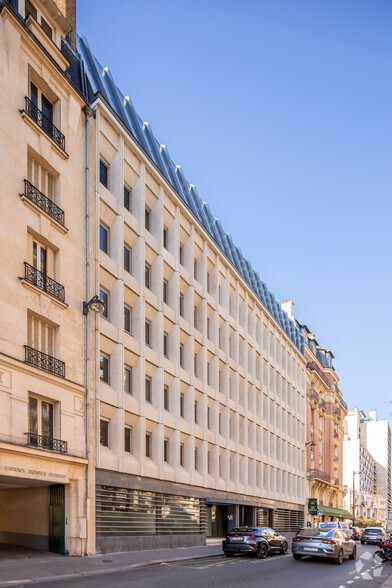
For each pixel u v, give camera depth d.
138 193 26.28
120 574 15.86
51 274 19.83
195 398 31.30
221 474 34.38
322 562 23.38
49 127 20.41
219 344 35.91
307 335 66.69
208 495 31.41
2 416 16.33
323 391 70.75
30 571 14.74
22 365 17.22
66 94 21.67
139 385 24.53
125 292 24.39
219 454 34.22
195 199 36.59
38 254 19.33
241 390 38.78
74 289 20.67
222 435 34.91
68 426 19.31
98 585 13.26
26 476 16.95
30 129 19.14
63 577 14.45
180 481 27.66
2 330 16.72
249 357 41.22
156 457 25.66
